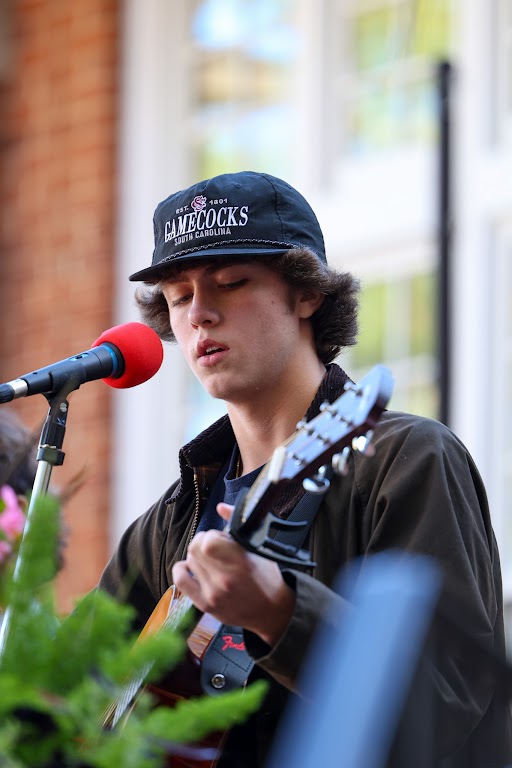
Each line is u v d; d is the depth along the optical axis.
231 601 3.27
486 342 9.89
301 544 3.87
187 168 11.89
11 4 12.46
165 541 4.37
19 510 3.33
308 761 2.11
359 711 2.13
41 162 12.23
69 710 2.36
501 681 2.46
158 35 11.93
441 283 8.45
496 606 3.92
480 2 10.22
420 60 10.68
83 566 11.27
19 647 2.41
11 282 12.32
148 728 2.37
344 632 2.28
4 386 3.85
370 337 10.60
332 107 11.14
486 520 3.99
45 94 12.25
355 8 11.09
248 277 4.07
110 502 11.45
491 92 10.17
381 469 3.83
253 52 11.67
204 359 4.07
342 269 4.32
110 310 11.83
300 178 11.22
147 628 3.86
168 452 11.53
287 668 3.28
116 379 4.12
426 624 2.30
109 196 11.90
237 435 4.21
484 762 2.82
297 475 3.30
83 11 12.10
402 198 10.60
